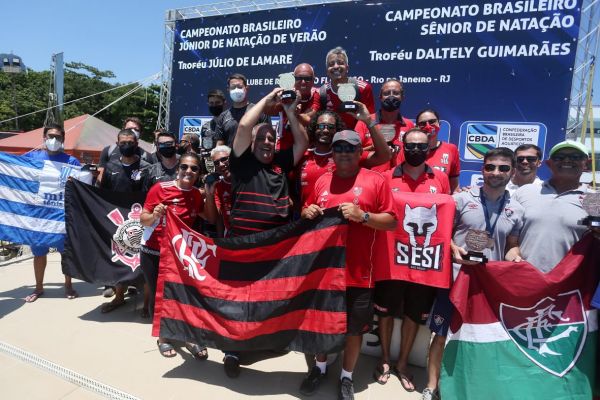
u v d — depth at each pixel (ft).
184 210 12.34
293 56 21.27
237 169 10.67
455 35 17.89
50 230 16.30
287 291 10.05
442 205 10.09
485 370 8.88
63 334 13.15
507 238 9.91
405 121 13.89
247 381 10.73
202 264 10.99
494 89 17.46
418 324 10.74
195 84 24.09
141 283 14.47
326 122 10.30
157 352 12.15
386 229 9.36
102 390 10.05
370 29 19.43
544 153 16.89
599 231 8.43
